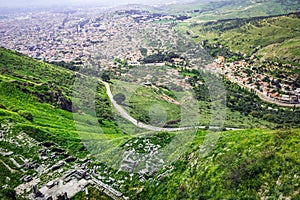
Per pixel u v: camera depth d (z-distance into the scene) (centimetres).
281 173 1644
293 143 1905
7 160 2391
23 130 2978
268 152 1859
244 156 1945
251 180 1695
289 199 1467
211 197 1688
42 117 3856
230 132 2633
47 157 2452
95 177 1811
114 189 1683
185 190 1725
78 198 1702
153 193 1641
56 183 1881
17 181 2103
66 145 2845
